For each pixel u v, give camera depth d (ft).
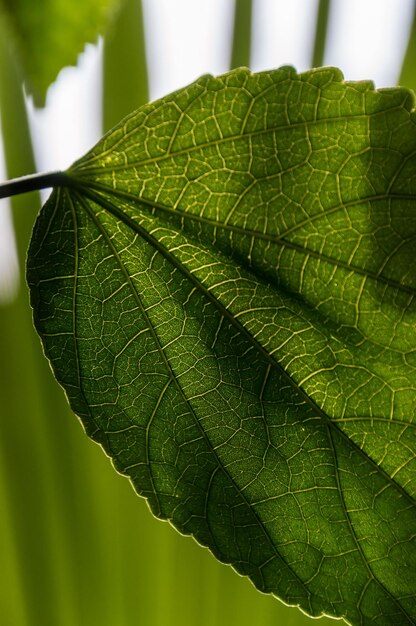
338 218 1.01
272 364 1.04
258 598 1.45
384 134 1.00
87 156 1.02
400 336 1.02
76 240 1.04
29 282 1.04
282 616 1.44
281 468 1.05
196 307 1.05
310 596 1.05
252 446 1.05
